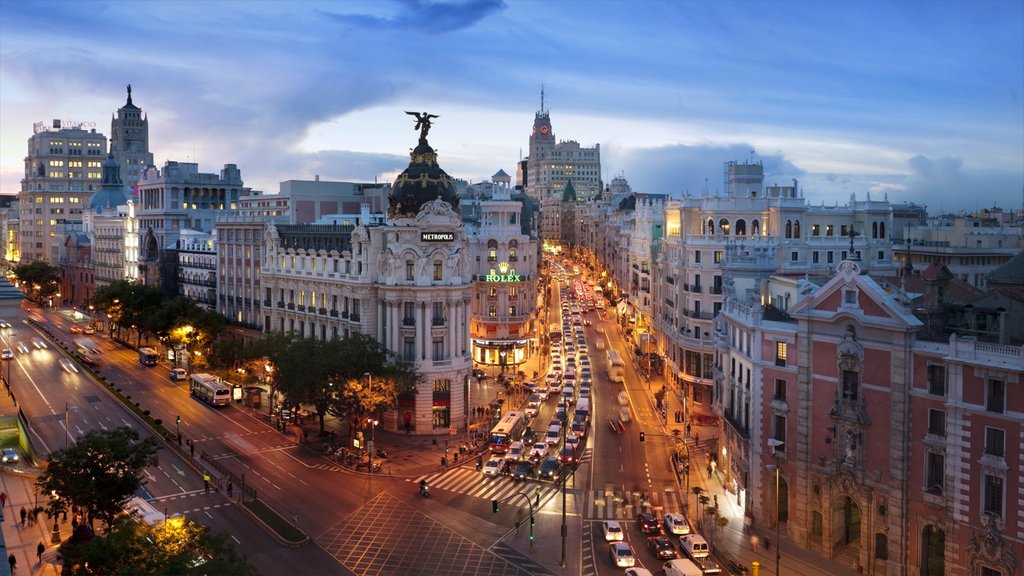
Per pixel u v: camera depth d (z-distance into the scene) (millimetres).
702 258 140375
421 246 131375
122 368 175750
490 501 96812
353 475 106312
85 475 76000
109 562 57125
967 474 69750
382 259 133125
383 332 134125
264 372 148875
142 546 58031
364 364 115500
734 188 155000
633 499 97188
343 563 78438
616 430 127250
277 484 102062
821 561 79250
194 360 168875
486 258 184500
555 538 85438
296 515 90875
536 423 132750
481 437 124875
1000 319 72750
